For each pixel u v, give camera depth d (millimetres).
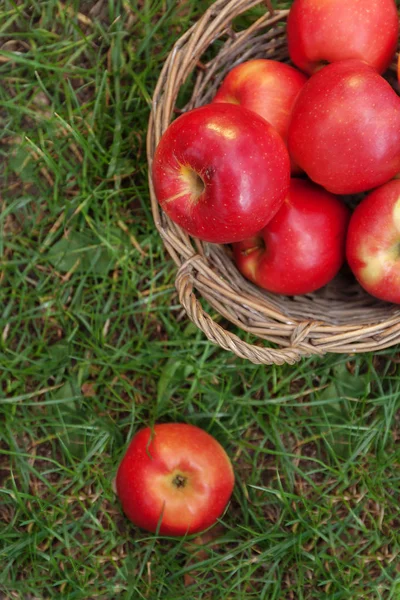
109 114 921
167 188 795
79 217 921
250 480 923
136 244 924
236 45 860
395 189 806
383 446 920
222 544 918
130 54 915
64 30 918
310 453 933
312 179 817
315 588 918
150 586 904
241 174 771
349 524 921
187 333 924
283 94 833
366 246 815
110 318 928
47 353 917
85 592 897
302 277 835
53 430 919
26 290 921
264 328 834
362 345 834
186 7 917
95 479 913
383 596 917
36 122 917
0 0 915
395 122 786
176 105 916
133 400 914
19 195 919
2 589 898
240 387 934
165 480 851
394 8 821
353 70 792
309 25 815
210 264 855
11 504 911
